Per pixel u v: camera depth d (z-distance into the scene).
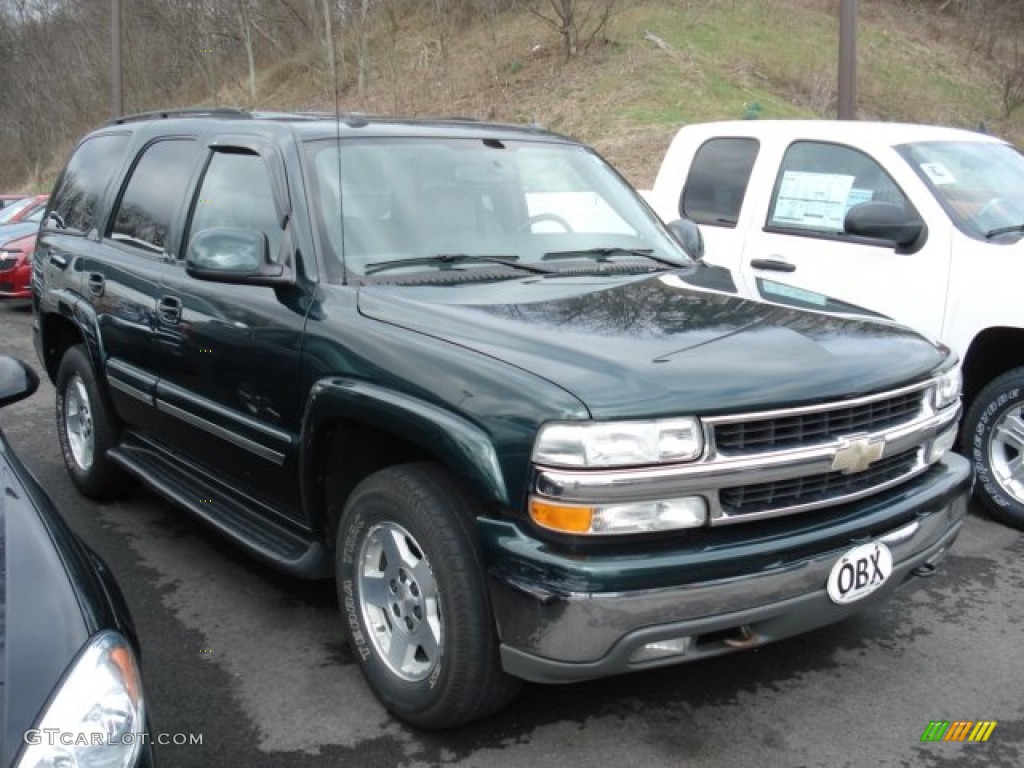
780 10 28.44
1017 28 30.81
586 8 25.78
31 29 47.00
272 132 4.05
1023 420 4.98
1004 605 4.21
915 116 23.69
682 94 21.14
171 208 4.57
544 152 4.54
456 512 2.92
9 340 11.18
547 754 3.11
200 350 4.06
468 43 28.08
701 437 2.73
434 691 3.01
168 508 5.38
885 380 3.10
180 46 37.72
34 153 47.78
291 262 3.66
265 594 4.30
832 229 5.84
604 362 2.83
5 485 2.60
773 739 3.19
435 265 3.76
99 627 2.20
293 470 3.61
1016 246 5.09
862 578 3.00
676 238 4.66
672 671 3.62
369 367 3.18
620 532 2.66
